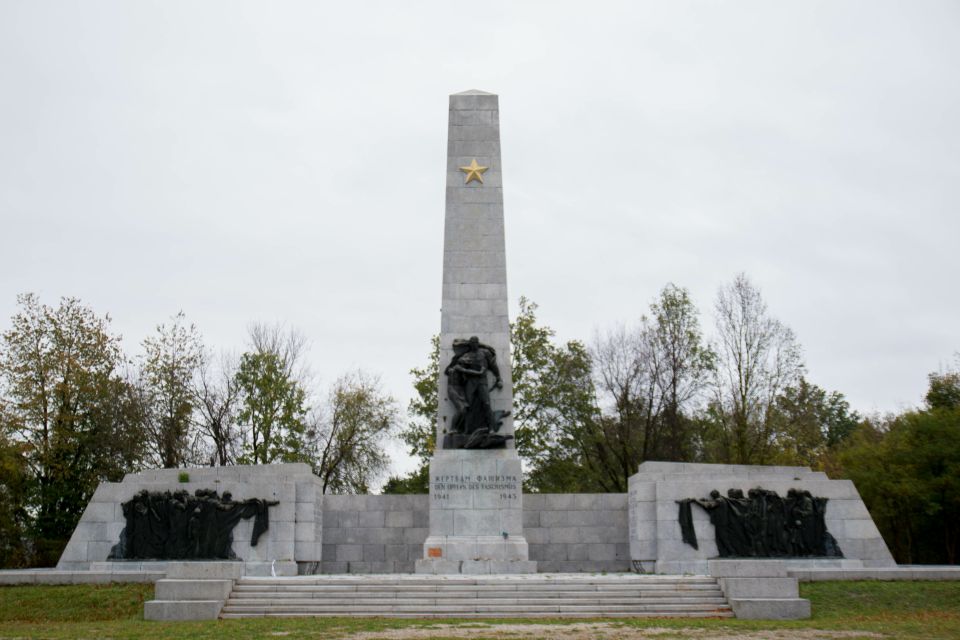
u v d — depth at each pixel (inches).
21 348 2073.1
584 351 2287.2
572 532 1579.7
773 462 2201.0
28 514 2080.5
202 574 1132.5
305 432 2297.0
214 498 1419.8
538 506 1588.3
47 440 2050.9
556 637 884.0
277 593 1115.3
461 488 1424.7
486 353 1470.2
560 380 2260.1
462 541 1407.5
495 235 1526.8
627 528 1578.5
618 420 2295.8
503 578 1174.3
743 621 1026.1
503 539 1408.7
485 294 1505.9
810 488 1460.4
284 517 1419.8
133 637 890.1
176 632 924.6
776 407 2384.4
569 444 2263.8
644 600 1099.9
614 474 2305.6
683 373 2253.9
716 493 1448.1
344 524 1579.7
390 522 1581.0
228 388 2310.5
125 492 1429.6
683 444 2299.5
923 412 2048.5
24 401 2042.3
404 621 1008.2
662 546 1440.7
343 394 2401.6
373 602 1088.2
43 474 2078.0
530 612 1070.4
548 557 1572.3
